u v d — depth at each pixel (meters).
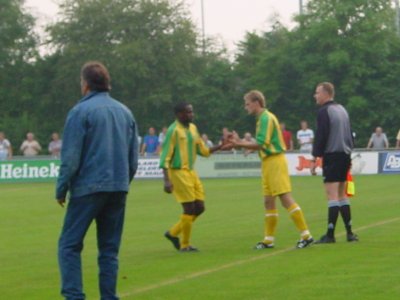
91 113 12.39
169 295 14.31
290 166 50.56
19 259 19.09
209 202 32.78
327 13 80.69
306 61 80.56
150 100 87.31
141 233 23.36
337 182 19.48
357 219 24.83
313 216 26.33
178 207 31.30
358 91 79.50
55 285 15.65
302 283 14.92
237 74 88.94
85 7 89.94
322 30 79.56
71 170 12.31
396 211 27.16
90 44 89.00
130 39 89.88
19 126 88.06
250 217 26.73
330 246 19.17
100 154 12.39
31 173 53.28
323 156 19.39
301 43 81.12
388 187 38.28
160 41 89.25
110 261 12.76
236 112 86.56
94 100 12.55
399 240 19.98
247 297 13.93
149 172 52.66
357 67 78.44
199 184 19.67
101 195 12.44
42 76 92.19
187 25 91.00
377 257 17.47
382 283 14.70
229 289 14.65
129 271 16.83
